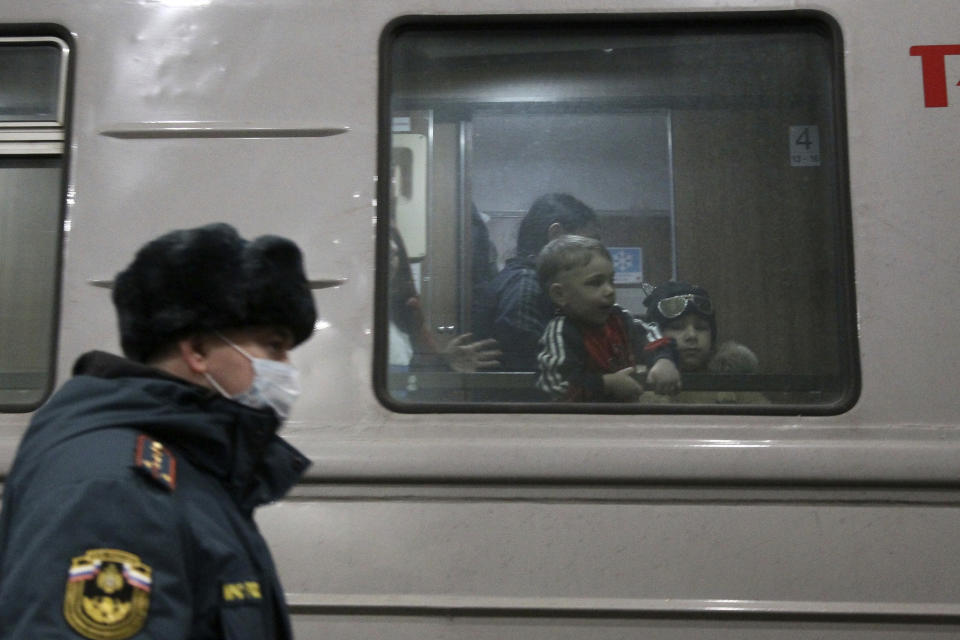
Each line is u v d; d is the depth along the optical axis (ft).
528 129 12.13
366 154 11.75
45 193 12.16
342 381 11.37
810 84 12.02
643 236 11.95
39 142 12.05
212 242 6.55
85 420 6.12
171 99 11.92
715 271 11.86
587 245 11.92
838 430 11.08
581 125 12.13
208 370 6.60
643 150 12.07
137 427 6.16
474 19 12.07
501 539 10.95
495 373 11.66
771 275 11.80
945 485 10.89
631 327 11.79
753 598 10.79
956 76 11.66
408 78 12.16
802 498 10.96
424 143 12.06
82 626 5.37
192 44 12.01
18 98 12.14
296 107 11.85
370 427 11.28
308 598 10.91
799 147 11.97
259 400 6.70
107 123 11.88
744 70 12.11
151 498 5.83
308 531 11.06
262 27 12.02
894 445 10.95
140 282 6.48
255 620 6.08
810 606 10.75
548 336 11.76
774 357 11.66
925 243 11.37
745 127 12.03
